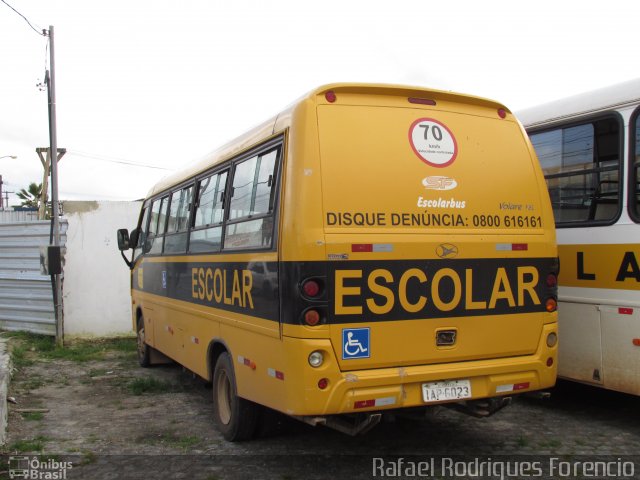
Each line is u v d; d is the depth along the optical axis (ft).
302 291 13.43
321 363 13.41
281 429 18.20
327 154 13.98
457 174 15.21
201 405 23.31
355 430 14.30
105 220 39.52
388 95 15.11
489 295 15.15
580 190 19.63
